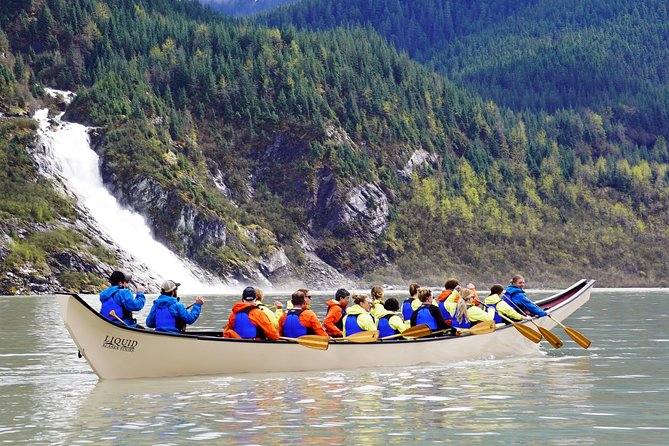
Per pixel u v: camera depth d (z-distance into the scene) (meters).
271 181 141.75
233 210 130.38
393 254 141.38
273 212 137.00
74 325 22.05
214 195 131.25
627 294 96.38
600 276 159.50
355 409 18.75
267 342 24.06
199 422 17.42
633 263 164.62
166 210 119.94
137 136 128.75
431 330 26.78
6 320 46.50
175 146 136.62
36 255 95.88
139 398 20.17
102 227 110.56
